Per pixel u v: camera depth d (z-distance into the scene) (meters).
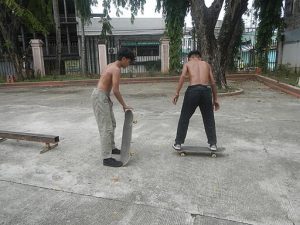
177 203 3.34
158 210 3.21
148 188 3.69
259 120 6.88
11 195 3.61
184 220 3.03
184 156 4.67
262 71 16.80
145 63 18.66
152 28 26.95
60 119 7.39
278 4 16.27
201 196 3.47
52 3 17.62
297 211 3.14
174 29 16.78
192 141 5.40
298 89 9.95
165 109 8.38
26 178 4.05
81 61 19.05
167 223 2.99
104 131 4.29
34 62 17.30
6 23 15.56
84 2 16.14
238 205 3.27
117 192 3.61
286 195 3.45
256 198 3.40
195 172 4.10
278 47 18.31
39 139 5.05
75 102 9.82
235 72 17.05
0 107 9.33
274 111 7.84
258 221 2.99
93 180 3.94
